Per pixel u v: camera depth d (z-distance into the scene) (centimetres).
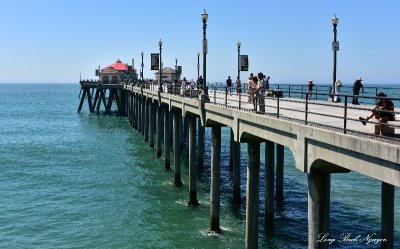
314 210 1236
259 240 2114
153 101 4409
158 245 2077
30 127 7356
